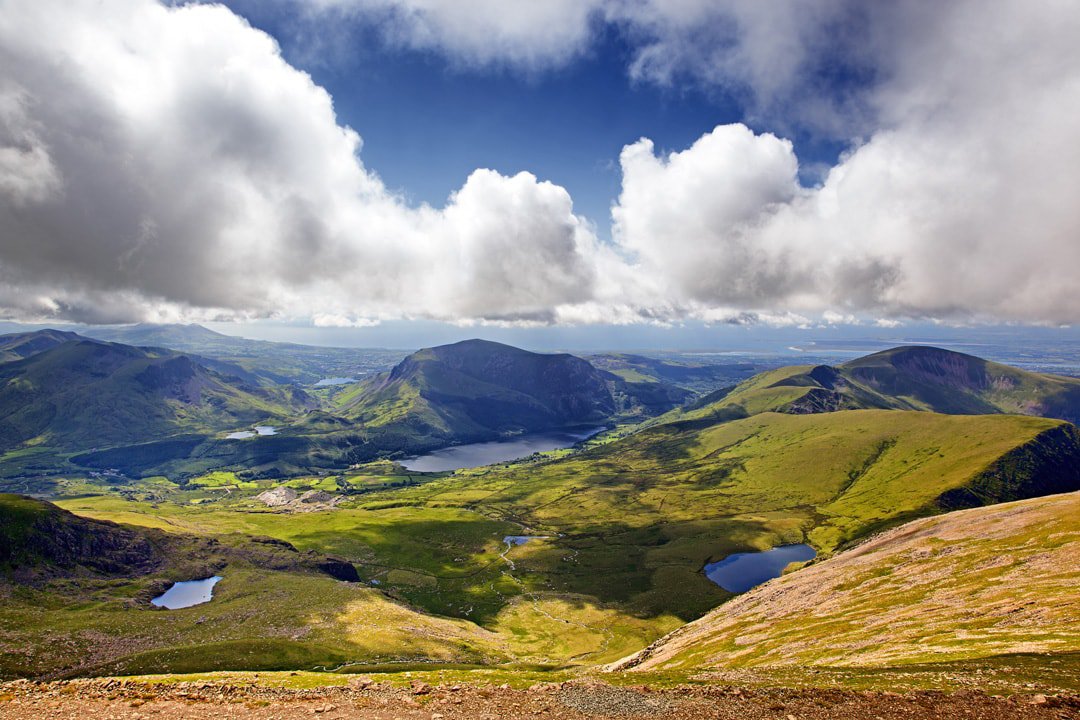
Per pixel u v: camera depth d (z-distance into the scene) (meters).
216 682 45.25
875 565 122.38
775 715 37.12
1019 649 55.41
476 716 36.56
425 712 37.19
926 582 101.44
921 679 45.97
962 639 65.62
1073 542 95.50
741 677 50.69
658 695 41.66
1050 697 38.12
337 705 38.34
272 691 42.50
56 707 36.72
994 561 100.19
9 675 122.12
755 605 129.25
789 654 82.56
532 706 38.78
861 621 90.56
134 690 41.25
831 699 40.25
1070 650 51.88
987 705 37.97
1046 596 75.44
